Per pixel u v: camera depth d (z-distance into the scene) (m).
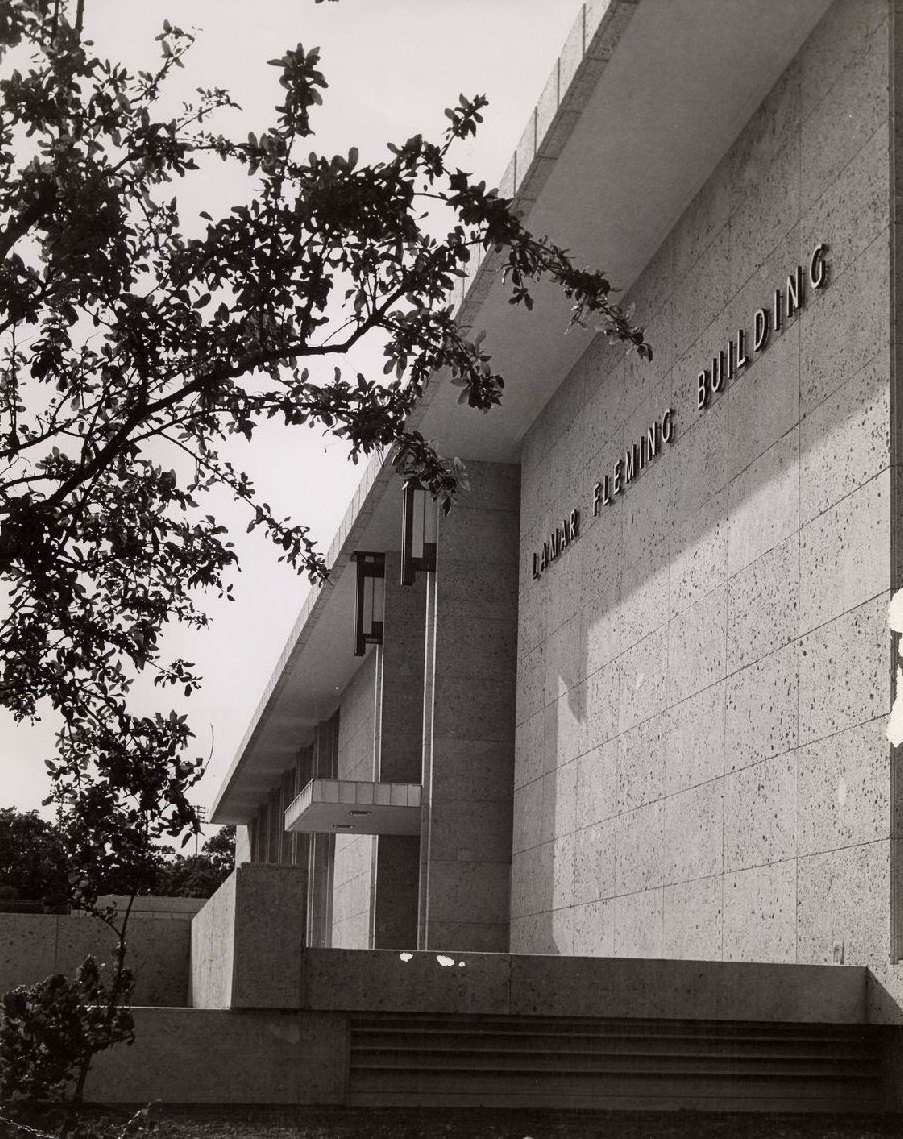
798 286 13.94
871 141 12.73
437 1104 10.88
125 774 7.64
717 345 16.06
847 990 11.55
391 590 30.33
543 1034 11.21
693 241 17.06
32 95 6.90
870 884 11.67
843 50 13.45
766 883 13.72
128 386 7.62
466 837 24.83
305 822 28.12
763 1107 11.37
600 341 20.61
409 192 7.18
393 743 29.70
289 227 7.11
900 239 12.20
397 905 29.50
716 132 15.91
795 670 13.42
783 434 14.07
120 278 7.09
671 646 16.86
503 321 20.36
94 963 9.49
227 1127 9.39
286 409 7.93
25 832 7.74
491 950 24.39
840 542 12.65
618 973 11.22
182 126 7.43
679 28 14.21
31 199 7.02
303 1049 10.72
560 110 15.53
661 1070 11.32
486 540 26.02
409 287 7.59
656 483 17.80
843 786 12.29
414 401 8.09
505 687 25.58
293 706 42.97
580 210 17.66
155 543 8.48
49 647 7.64
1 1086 9.15
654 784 17.14
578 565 21.05
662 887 16.62
